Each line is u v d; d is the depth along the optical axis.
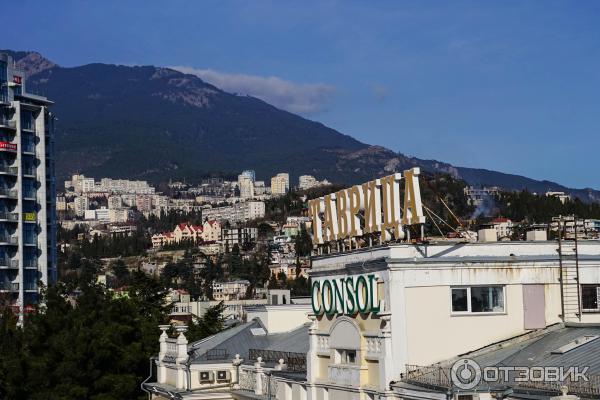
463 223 71.31
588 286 58.00
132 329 104.25
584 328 55.03
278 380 72.75
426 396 49.47
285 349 83.56
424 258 55.62
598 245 59.41
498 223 67.94
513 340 56.00
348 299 60.03
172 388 90.06
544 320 56.94
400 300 55.09
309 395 65.12
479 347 56.00
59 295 111.56
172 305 153.00
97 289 114.56
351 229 62.34
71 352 95.69
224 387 85.75
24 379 95.38
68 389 94.75
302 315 93.75
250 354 84.62
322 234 67.94
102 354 96.69
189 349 93.25
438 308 55.66
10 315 123.56
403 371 54.66
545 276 57.28
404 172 56.56
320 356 64.88
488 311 56.56
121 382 97.06
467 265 56.16
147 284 152.00
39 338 100.62
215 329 138.88
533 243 58.53
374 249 57.94
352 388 58.56
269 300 102.06
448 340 55.56
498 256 57.28
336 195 64.81
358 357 58.81
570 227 65.88
